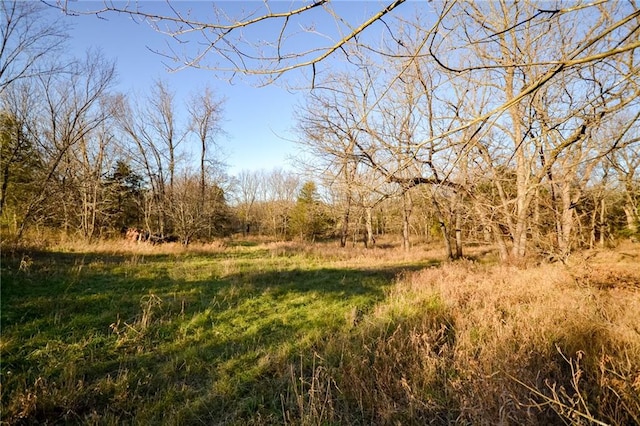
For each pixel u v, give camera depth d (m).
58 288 7.18
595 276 7.18
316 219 30.89
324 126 7.34
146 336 5.07
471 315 5.41
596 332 4.29
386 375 3.63
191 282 8.58
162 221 23.61
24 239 12.88
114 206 23.22
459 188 4.71
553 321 4.77
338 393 3.51
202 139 26.50
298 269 11.52
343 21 1.83
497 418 2.72
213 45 1.85
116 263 10.80
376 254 16.67
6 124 14.20
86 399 3.40
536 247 6.49
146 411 3.25
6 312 5.50
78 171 18.98
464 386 3.29
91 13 1.60
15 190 15.12
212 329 5.48
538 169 5.21
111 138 21.61
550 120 3.85
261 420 3.20
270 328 5.67
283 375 4.00
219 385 3.77
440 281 8.38
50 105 15.99
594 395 3.08
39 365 4.06
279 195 45.75
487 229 6.60
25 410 3.06
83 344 4.66
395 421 3.00
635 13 1.44
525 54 4.91
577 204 5.73
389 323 5.45
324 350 4.54
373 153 4.94
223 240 26.86
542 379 3.33
